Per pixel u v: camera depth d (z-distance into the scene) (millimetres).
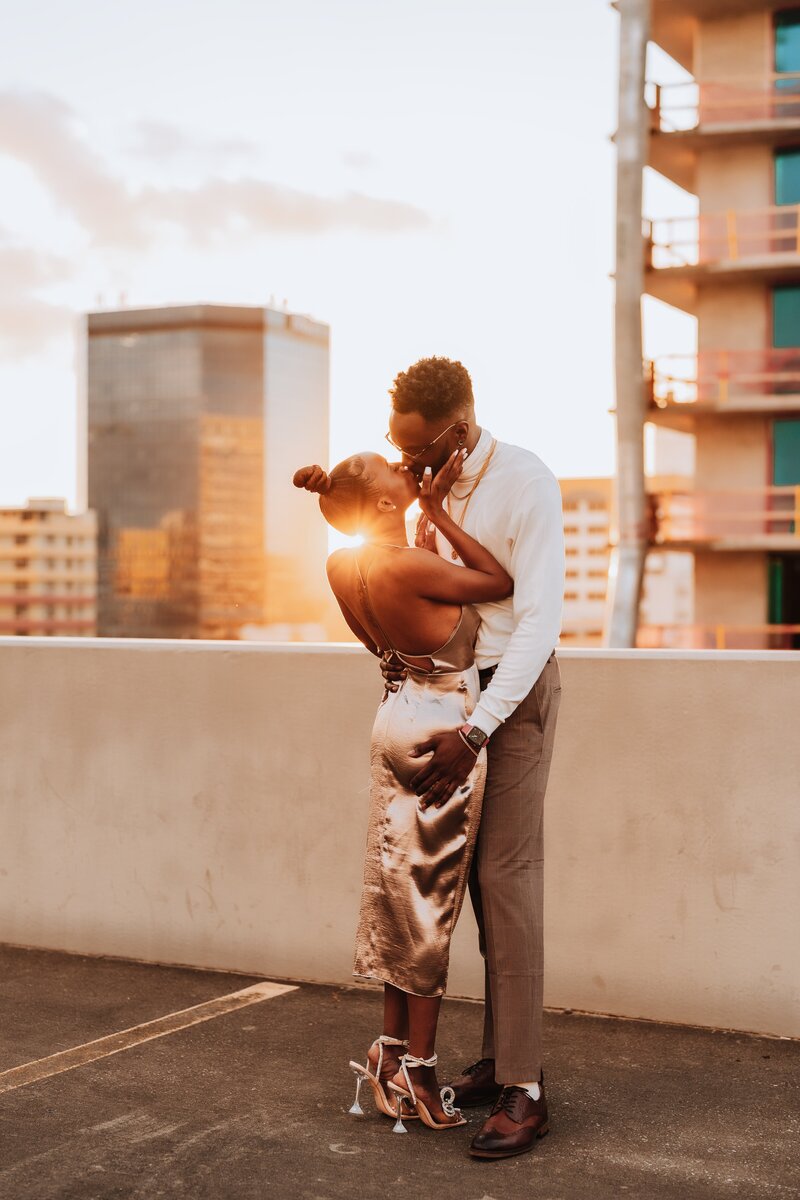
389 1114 2701
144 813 4074
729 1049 3213
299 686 3857
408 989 2650
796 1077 3012
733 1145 2615
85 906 4164
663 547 28547
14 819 4277
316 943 3838
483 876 2666
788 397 27344
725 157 27719
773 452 28141
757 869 3334
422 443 2609
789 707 3301
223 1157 2549
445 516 2576
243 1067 3072
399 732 2639
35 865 4246
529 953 2641
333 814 3814
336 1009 3549
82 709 4168
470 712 2605
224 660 3961
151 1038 3291
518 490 2568
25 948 4242
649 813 3438
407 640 2600
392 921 2676
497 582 2596
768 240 27250
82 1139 2635
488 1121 2600
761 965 3330
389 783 2674
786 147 27359
